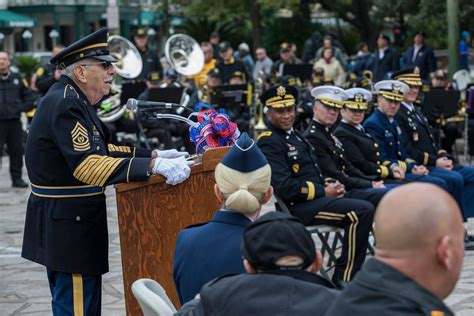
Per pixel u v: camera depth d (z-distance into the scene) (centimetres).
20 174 3300
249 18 8494
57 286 1209
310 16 8481
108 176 1143
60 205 1184
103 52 1204
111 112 3469
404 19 7444
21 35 11044
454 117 3641
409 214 610
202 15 8312
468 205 2152
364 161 1977
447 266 611
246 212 1015
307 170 1722
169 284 1206
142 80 3803
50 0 10669
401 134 2177
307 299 762
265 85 4125
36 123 1183
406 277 616
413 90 2261
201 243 1010
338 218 1647
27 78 7394
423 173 2083
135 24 11169
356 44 8119
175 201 1205
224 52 4419
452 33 4244
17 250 2189
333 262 1798
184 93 3759
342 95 1852
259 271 793
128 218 1171
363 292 625
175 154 1267
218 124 1341
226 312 769
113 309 1652
